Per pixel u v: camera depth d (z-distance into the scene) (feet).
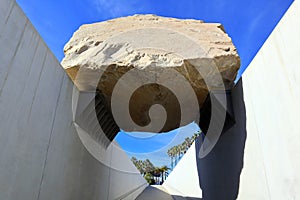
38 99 12.76
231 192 19.06
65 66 18.35
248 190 15.43
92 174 23.77
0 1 9.62
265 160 13.00
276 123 11.87
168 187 69.26
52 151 14.46
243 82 16.75
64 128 16.38
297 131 9.94
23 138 11.19
